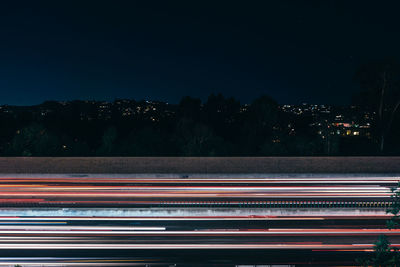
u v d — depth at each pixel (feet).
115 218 39.37
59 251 31.96
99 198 45.65
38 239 34.12
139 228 36.83
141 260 30.83
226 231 36.19
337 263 30.58
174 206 42.37
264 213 40.40
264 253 32.07
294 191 48.96
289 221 38.65
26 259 30.73
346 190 49.32
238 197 46.19
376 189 49.75
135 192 48.47
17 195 46.70
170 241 34.06
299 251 32.40
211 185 52.34
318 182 53.93
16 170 58.39
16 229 36.29
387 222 16.56
